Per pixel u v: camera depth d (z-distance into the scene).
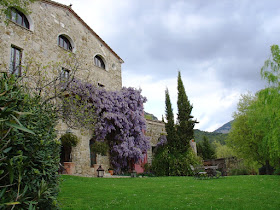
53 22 13.35
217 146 36.88
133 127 15.90
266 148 12.94
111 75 17.62
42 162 3.09
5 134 2.23
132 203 5.70
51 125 4.07
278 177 10.77
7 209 2.12
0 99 2.20
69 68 13.48
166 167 16.67
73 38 14.65
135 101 16.55
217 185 8.70
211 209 5.06
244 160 19.98
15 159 2.40
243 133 18.08
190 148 18.11
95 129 13.79
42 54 12.14
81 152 12.98
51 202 3.15
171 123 18.05
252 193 6.83
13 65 10.56
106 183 9.45
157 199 6.15
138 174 15.87
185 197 6.38
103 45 17.48
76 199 6.07
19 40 11.02
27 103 3.49
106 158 14.94
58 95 7.43
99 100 13.90
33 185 2.86
